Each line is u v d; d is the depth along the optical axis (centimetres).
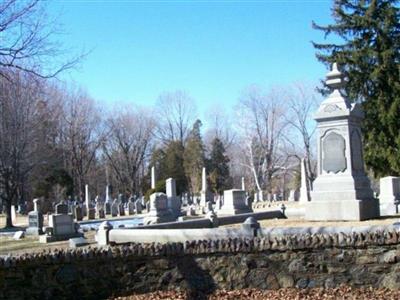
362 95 4197
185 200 6969
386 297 941
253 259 1066
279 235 1088
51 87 6650
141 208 5647
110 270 1096
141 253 1101
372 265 1000
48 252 1099
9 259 1052
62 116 7525
